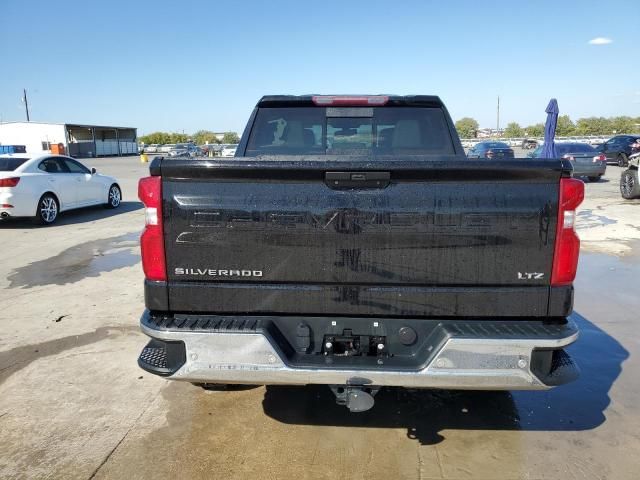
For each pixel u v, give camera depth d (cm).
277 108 416
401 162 255
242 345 264
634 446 313
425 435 325
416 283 266
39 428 334
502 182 257
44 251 871
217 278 271
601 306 571
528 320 270
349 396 265
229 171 261
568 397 374
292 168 258
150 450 310
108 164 4144
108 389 387
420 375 258
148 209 268
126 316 546
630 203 1383
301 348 275
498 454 305
